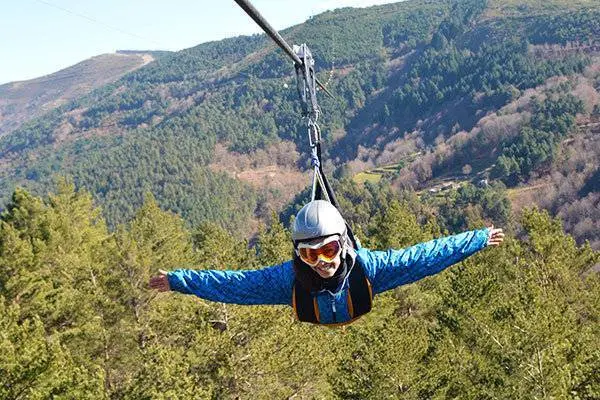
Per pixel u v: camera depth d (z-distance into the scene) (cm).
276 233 4025
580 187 13838
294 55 554
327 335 2244
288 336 2083
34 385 1459
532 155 15525
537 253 3319
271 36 479
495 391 2072
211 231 5700
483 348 2311
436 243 387
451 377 2122
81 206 4797
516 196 14775
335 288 374
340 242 358
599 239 12125
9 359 1437
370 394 2055
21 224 3825
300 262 371
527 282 2348
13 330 1555
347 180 15475
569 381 1964
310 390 2292
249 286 397
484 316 2467
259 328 2131
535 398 1973
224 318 2219
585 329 2352
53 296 2700
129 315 3006
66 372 1509
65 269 3347
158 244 4797
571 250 3475
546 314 2106
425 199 16238
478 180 17025
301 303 385
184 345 2681
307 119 591
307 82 587
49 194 4619
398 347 2075
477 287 2859
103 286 3047
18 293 2570
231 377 2106
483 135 19325
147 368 1872
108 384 2623
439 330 2562
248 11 407
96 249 3556
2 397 1411
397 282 383
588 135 16075
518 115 19475
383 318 2289
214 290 398
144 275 3127
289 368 2056
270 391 2120
